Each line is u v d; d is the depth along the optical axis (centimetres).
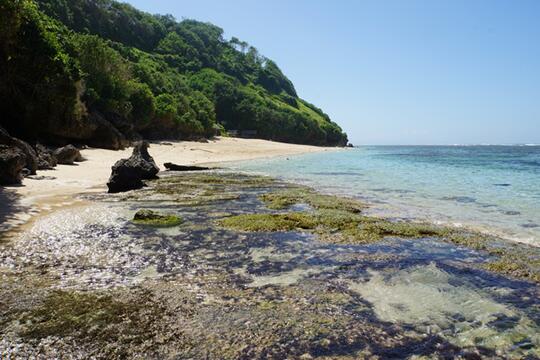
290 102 17325
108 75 5581
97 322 578
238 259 910
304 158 5972
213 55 16750
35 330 549
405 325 603
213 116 10081
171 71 11731
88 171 2684
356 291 732
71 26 10275
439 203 1755
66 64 3528
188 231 1166
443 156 7469
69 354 495
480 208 1628
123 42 12412
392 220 1387
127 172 2078
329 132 16400
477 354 529
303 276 807
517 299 708
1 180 1839
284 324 592
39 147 2731
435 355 523
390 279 798
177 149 5484
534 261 921
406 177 2997
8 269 792
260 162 4847
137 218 1286
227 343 533
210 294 698
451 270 857
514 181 2688
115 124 5094
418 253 986
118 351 504
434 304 681
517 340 566
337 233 1175
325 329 580
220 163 4522
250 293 709
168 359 491
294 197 1864
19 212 1328
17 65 3092
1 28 2542
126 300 659
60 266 821
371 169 3831
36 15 3331
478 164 4750
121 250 952
